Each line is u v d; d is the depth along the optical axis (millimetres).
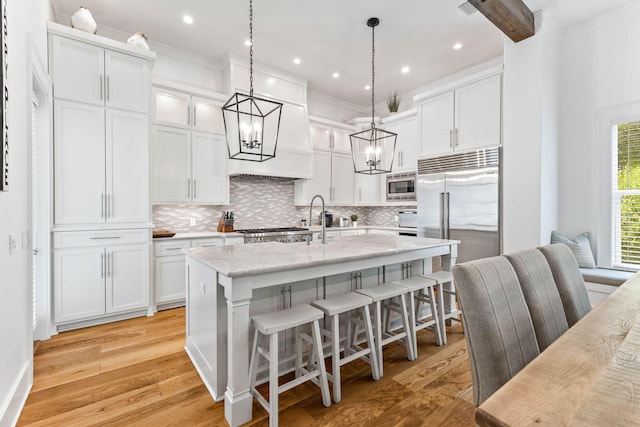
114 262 3139
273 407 1619
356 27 3668
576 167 3549
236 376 1715
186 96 4008
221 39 3973
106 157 3113
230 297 1712
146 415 1759
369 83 5316
